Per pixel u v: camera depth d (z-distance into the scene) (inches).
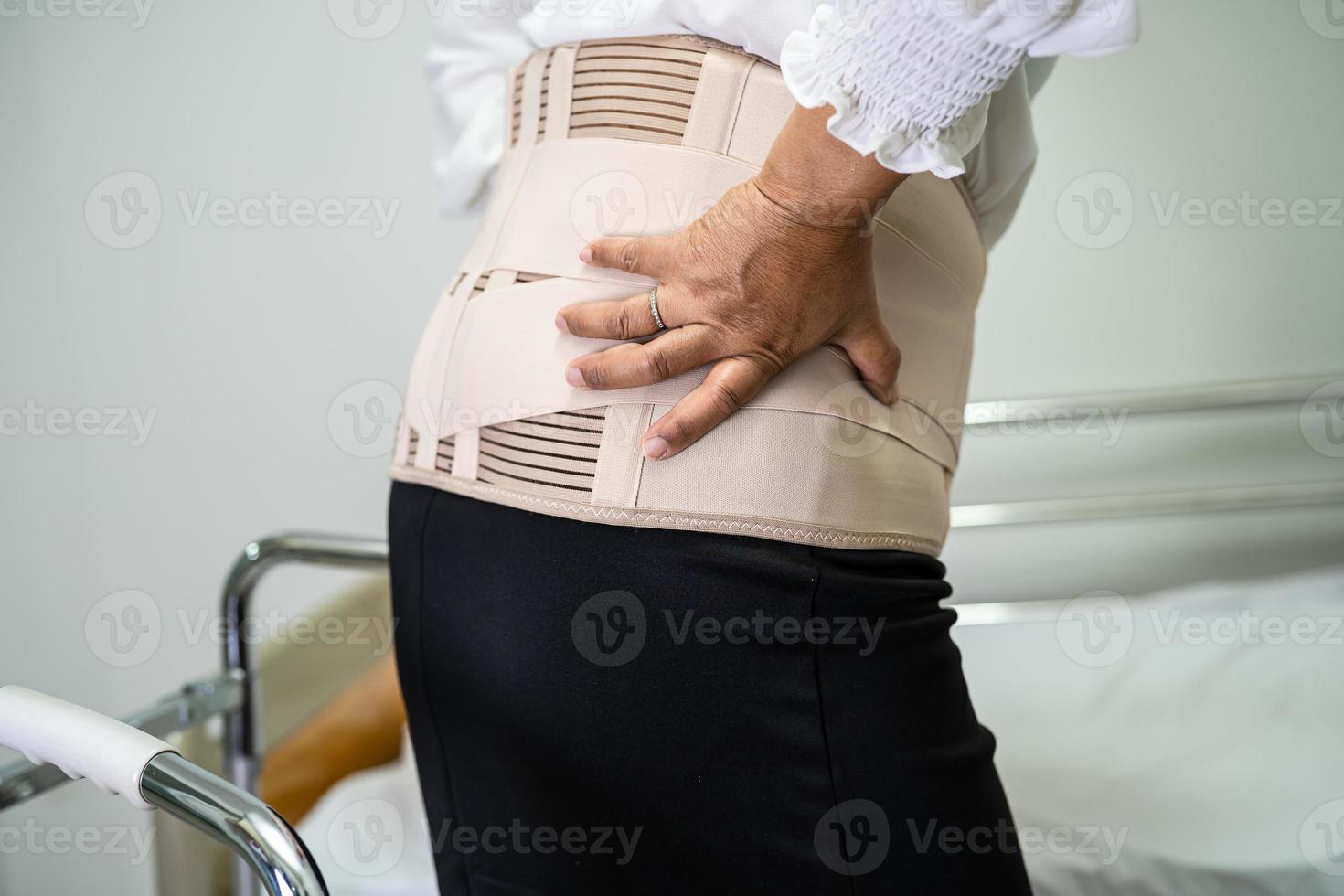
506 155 27.9
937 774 22.4
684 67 23.9
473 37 33.0
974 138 21.1
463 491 24.9
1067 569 68.1
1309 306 64.4
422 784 27.1
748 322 21.7
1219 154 63.6
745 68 23.5
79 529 70.0
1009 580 68.5
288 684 51.2
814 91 19.7
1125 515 65.2
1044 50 18.7
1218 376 65.6
